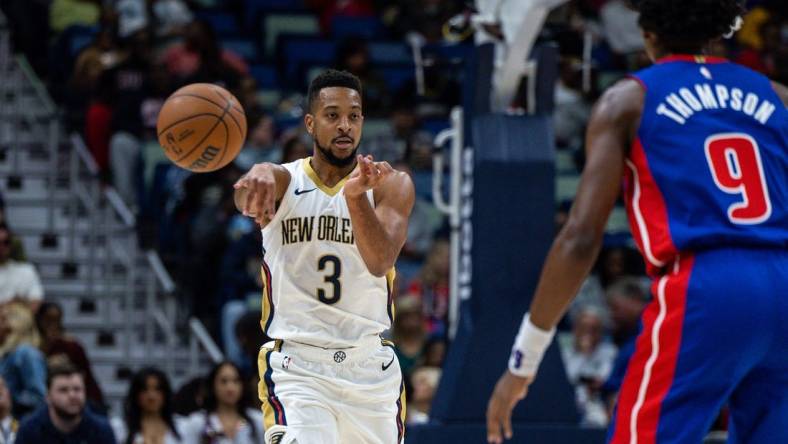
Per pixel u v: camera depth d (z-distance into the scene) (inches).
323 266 514.9
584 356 1057.5
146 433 850.8
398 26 1638.8
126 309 1170.0
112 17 1453.0
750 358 370.3
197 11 1679.4
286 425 516.4
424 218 1243.8
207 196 1214.9
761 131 390.6
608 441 386.9
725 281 369.4
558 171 1411.2
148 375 850.1
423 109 1457.9
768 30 1643.7
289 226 515.5
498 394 399.5
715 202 378.6
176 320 1187.3
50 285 1208.2
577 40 1321.4
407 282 1173.1
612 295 1156.5
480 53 784.3
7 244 1075.9
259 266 1156.5
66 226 1286.9
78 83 1416.1
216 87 527.8
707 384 368.5
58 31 1561.3
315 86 518.9
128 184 1318.9
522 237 767.1
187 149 519.8
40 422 797.9
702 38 402.6
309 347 521.7
